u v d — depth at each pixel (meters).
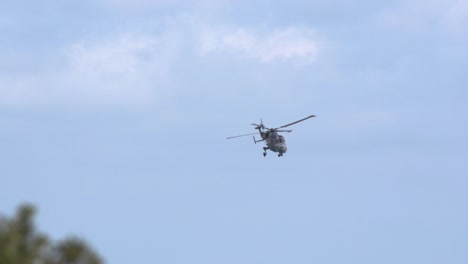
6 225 60.97
